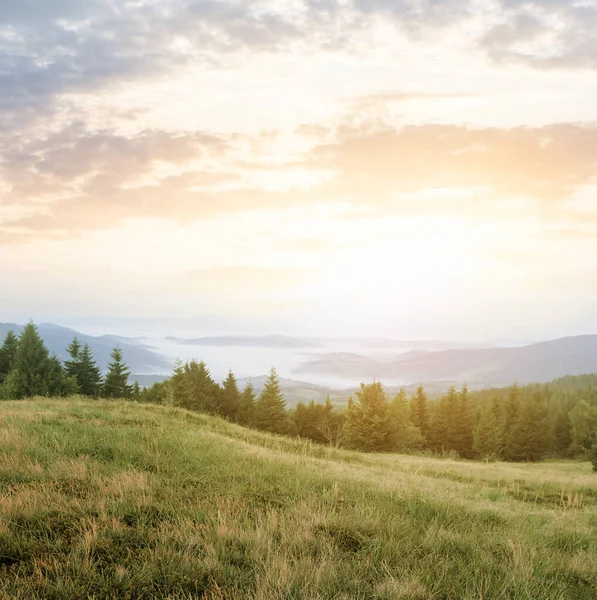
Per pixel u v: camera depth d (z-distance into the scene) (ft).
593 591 17.48
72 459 28.43
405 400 223.71
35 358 187.73
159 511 20.76
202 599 13.79
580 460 249.34
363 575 16.37
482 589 15.92
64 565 14.93
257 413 218.59
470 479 59.06
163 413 68.08
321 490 29.14
